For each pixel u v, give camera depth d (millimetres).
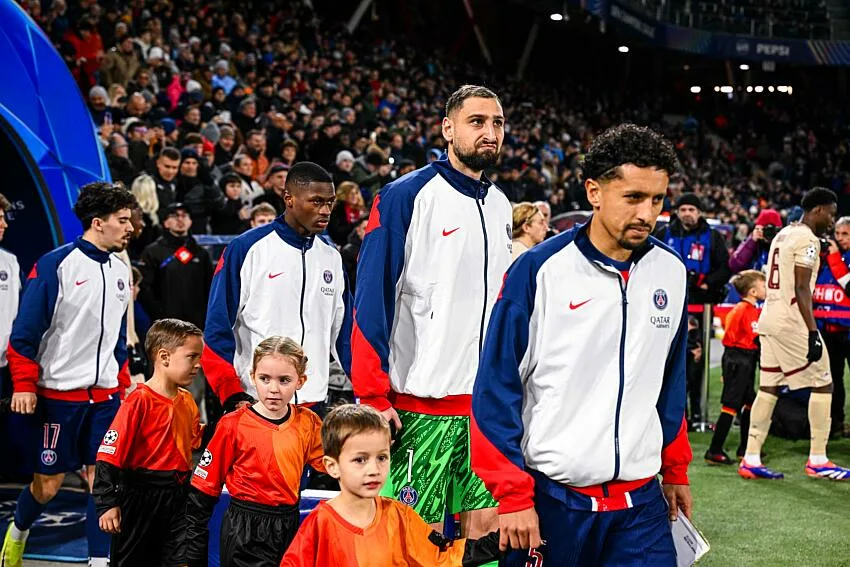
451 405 3783
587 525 2805
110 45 13367
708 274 8414
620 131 2682
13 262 5633
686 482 3006
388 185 3793
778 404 8469
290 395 3770
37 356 5043
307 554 2865
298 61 18688
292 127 13719
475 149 3725
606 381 2789
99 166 7258
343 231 8789
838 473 6977
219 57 16031
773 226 8617
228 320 4352
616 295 2785
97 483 4000
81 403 5094
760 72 38312
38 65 6898
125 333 5438
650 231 2689
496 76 29203
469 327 3787
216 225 8883
